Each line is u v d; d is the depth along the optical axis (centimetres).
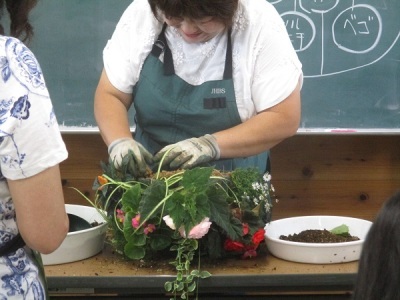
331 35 293
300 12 292
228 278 178
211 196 182
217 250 186
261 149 216
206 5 191
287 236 208
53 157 131
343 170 312
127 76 224
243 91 218
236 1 198
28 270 140
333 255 188
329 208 314
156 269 184
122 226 187
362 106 297
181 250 179
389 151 311
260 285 179
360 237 210
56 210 134
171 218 178
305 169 310
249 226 190
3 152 128
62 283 178
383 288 90
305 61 295
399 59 295
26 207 132
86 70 293
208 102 220
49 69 293
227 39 217
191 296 188
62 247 188
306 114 297
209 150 204
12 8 140
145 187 189
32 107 129
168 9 194
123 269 184
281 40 216
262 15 216
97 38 292
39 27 289
